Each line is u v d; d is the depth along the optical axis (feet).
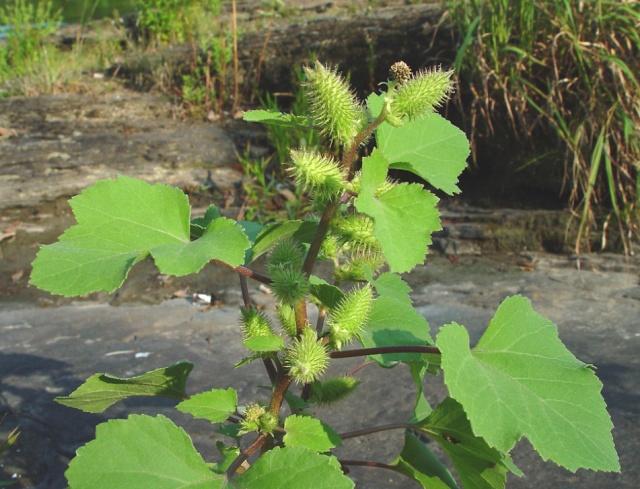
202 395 6.09
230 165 22.80
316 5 37.88
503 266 17.53
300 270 5.99
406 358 6.55
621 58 18.58
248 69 28.19
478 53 19.57
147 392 7.08
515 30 20.02
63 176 21.56
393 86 5.51
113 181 5.93
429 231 5.08
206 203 20.61
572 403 5.66
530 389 5.74
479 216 19.01
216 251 5.28
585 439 5.44
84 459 5.32
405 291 7.66
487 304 15.38
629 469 9.91
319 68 5.42
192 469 5.57
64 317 15.15
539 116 18.84
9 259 18.11
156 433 5.59
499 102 19.85
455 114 20.79
